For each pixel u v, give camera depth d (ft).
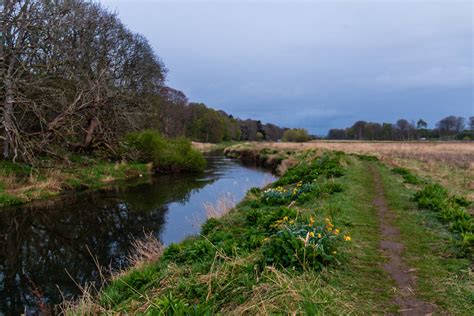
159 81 105.70
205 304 12.25
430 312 11.80
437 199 26.86
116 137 72.69
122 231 34.58
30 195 45.29
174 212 41.57
